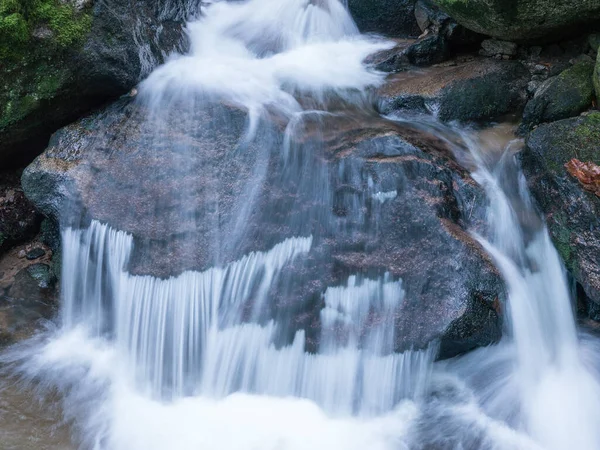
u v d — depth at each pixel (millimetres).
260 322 4469
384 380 4289
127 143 5184
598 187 4477
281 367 4422
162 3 6070
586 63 5348
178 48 6199
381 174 4719
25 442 4148
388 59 6191
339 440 4160
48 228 5566
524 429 4195
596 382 4371
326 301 4438
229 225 4723
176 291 4594
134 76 5570
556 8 5203
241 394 4473
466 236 4492
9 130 5352
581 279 4469
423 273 4344
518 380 4395
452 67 6062
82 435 4223
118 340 4777
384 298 4363
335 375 4336
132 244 4727
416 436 4176
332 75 6094
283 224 4691
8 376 4652
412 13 6762
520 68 5762
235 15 6941
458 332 4148
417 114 5500
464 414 4293
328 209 4703
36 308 5199
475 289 4195
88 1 5242
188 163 5016
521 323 4391
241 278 4574
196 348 4574
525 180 4965
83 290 4984
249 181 4887
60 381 4625
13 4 4961
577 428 4172
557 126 4855
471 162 5109
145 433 4242
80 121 5445
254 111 5336
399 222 4559
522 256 4738
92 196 4949
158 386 4605
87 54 5246
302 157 4941
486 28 5648
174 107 5406
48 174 5066
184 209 4816
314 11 6930
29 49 5105
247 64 6305
